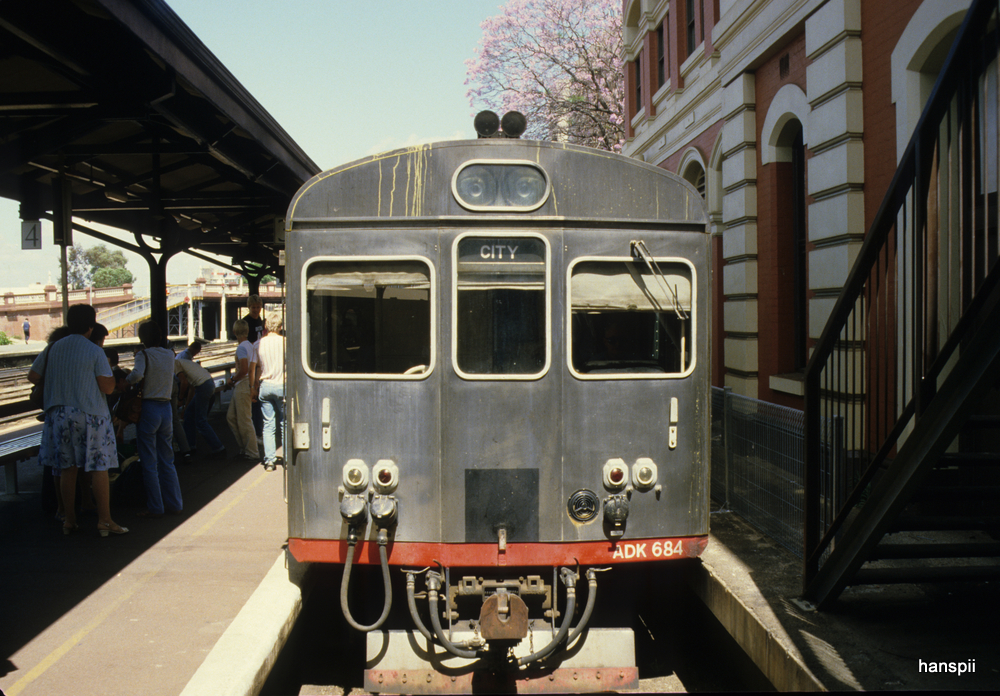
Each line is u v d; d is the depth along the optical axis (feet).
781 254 30.04
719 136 36.01
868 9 22.95
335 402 13.66
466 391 13.51
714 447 23.40
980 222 17.62
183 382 31.19
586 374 13.69
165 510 23.48
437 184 13.73
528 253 13.73
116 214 39.88
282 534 21.34
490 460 13.51
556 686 13.19
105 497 20.88
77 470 21.09
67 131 23.90
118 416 22.50
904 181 12.97
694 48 39.91
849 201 23.52
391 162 13.79
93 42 20.72
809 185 26.05
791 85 27.89
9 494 26.04
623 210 13.96
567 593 13.21
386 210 13.75
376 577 15.29
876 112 22.71
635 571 16.81
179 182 40.45
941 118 12.35
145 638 14.51
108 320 159.12
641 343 13.98
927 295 13.73
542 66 82.99
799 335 29.81
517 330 13.65
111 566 18.60
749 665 15.72
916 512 19.01
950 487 13.12
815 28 25.17
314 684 14.74
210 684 11.85
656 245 14.03
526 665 13.23
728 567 15.98
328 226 13.78
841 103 23.77
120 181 36.01
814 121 25.57
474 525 13.47
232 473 29.35
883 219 13.34
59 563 18.80
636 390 13.79
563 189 13.83
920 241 12.42
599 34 80.69
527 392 13.56
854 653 11.73
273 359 29.30
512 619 12.45
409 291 13.70
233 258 58.65
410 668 13.21
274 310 34.50
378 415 13.60
